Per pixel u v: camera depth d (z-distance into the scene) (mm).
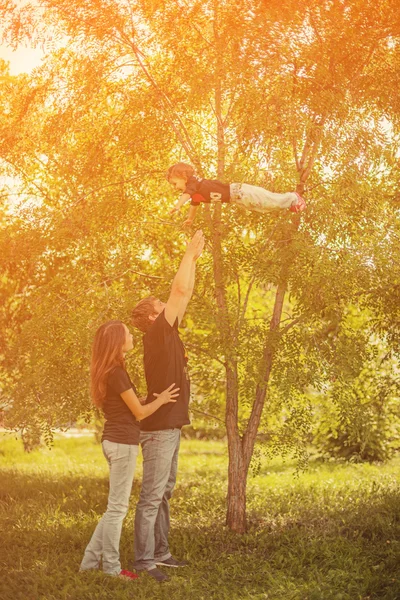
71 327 6633
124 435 5121
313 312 6676
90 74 7160
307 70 6641
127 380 5148
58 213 7059
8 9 7109
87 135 7523
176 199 7961
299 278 6492
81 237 7121
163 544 5707
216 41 6895
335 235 6277
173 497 9320
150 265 8023
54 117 7430
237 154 6742
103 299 7055
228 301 7453
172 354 5438
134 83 7363
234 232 6934
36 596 4766
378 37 6844
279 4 6508
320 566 5730
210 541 6516
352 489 9617
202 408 8562
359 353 7043
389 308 7066
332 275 6180
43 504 8602
